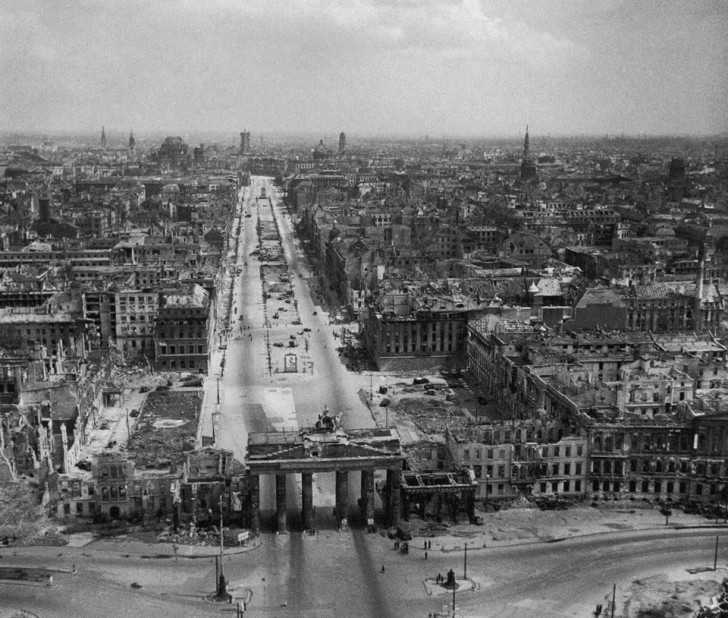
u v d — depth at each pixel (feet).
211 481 645.92
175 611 524.93
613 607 509.76
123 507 649.61
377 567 578.25
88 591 546.26
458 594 543.39
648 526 639.35
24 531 623.77
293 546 608.60
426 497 650.84
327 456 619.26
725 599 520.01
